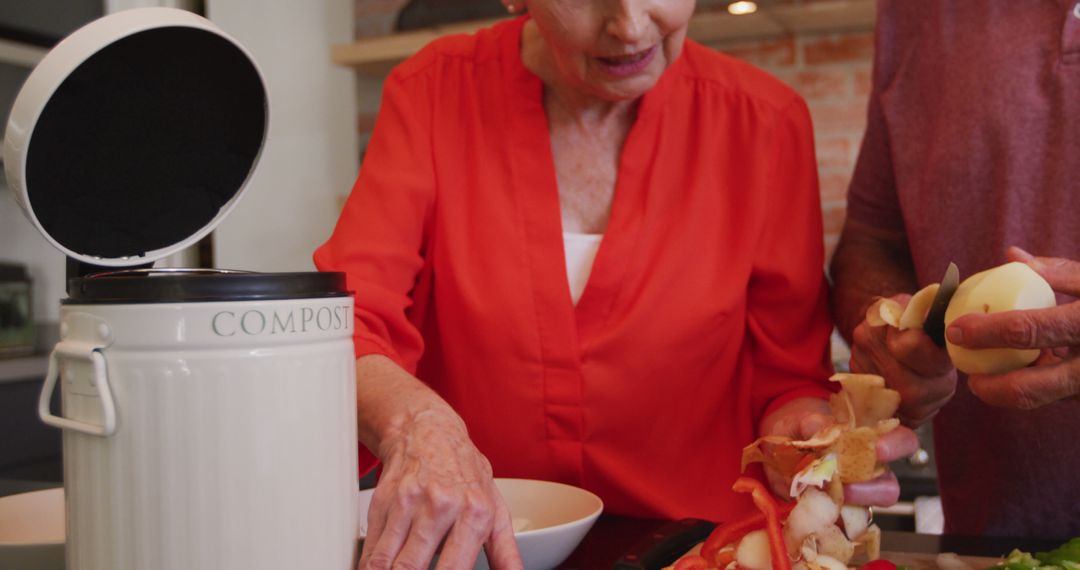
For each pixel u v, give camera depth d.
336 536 0.52
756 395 1.05
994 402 0.69
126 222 0.58
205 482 0.48
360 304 0.90
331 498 0.52
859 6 2.29
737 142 1.02
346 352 0.53
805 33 2.58
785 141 1.03
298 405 0.50
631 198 0.99
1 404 2.22
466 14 2.50
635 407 0.98
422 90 1.04
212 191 0.62
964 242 1.04
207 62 0.57
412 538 0.57
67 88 0.53
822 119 2.60
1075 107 0.96
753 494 0.64
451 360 1.01
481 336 0.98
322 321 0.51
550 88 1.02
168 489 0.48
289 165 2.82
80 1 2.33
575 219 1.02
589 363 0.97
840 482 0.63
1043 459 1.02
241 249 2.78
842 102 2.58
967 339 0.65
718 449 1.05
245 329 0.48
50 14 2.27
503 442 1.00
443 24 2.53
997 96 1.01
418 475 0.59
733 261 1.00
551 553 0.70
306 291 0.50
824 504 0.62
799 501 0.63
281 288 0.49
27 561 0.61
